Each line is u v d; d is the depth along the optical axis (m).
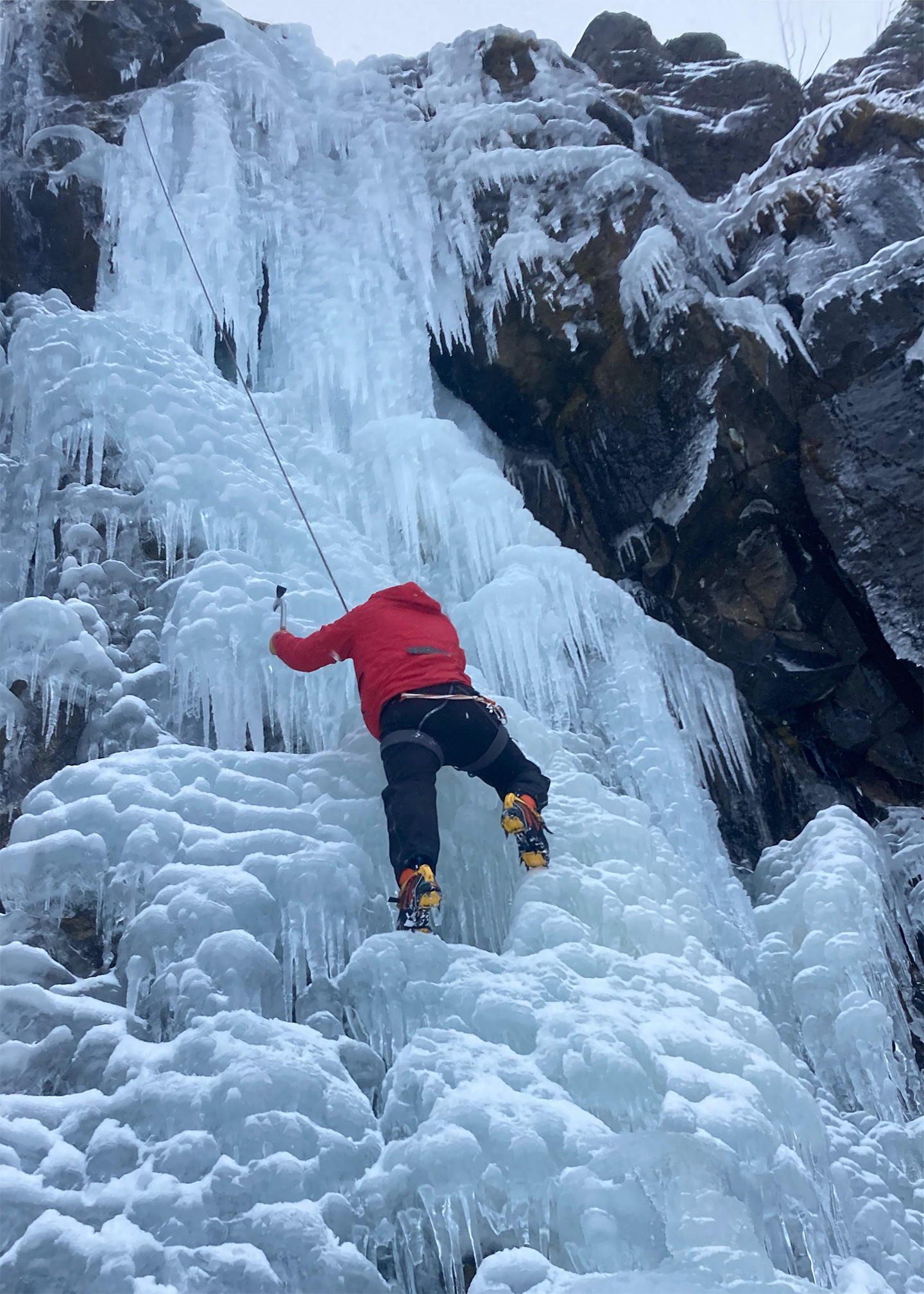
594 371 5.86
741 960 4.06
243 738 3.48
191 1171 2.14
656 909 3.13
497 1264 2.08
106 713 3.34
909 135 6.06
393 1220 2.20
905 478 5.05
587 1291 2.02
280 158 6.22
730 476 5.35
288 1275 2.03
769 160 6.50
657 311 5.68
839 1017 3.81
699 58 8.11
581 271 5.95
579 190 6.18
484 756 3.04
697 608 5.39
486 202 6.25
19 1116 2.23
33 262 5.30
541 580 4.78
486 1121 2.23
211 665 3.48
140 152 5.75
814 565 5.32
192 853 2.77
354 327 5.79
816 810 5.11
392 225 6.15
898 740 5.15
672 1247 2.21
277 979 2.61
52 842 2.68
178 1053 2.36
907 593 4.96
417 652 3.14
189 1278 1.96
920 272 5.31
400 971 2.60
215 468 4.11
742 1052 2.65
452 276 6.09
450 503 4.97
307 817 2.99
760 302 5.62
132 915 2.71
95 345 4.43
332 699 3.66
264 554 4.13
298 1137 2.22
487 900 3.14
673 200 6.20
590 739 4.65
